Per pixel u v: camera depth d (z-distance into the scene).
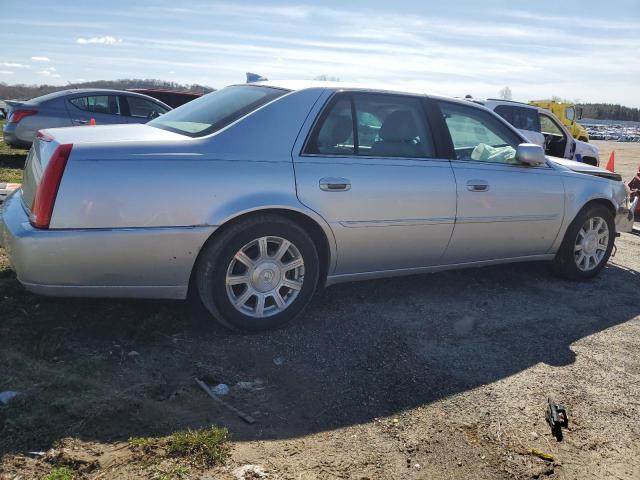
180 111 4.34
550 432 2.89
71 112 11.31
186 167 3.37
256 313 3.69
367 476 2.46
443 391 3.21
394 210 4.05
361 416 2.92
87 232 3.16
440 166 4.33
